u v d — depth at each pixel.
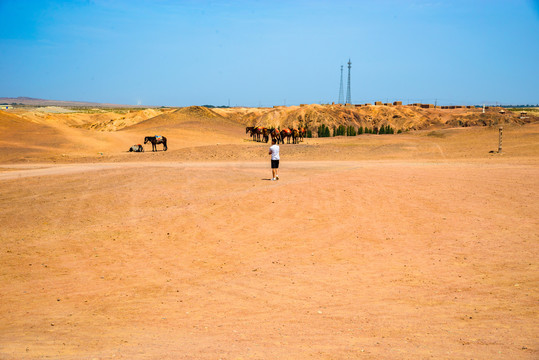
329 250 12.35
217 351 6.04
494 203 16.73
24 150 54.16
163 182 24.89
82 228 15.55
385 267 10.66
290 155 45.25
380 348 5.97
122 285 10.14
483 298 8.25
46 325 7.77
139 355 5.93
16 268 11.47
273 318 7.71
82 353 6.12
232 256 12.16
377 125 193.12
